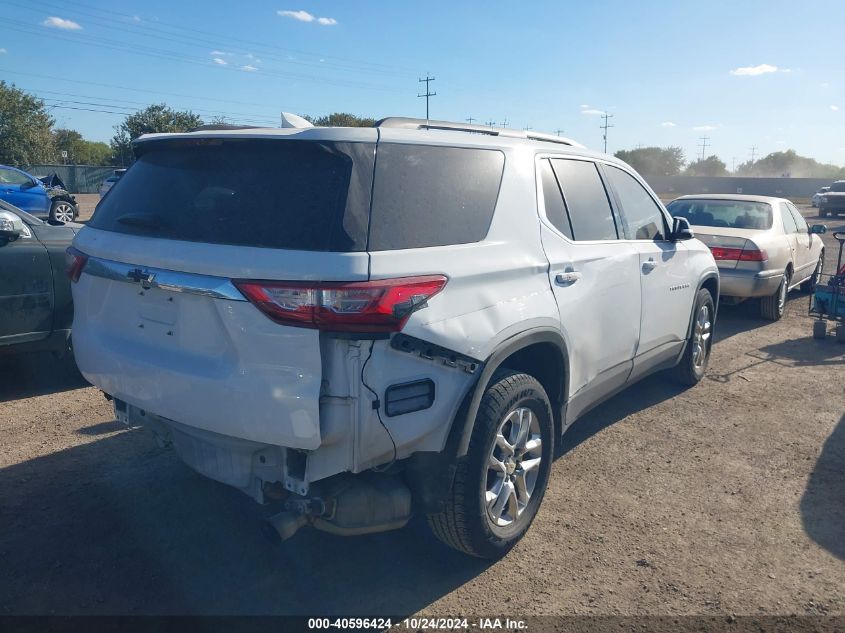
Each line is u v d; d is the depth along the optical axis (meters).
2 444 4.66
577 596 3.19
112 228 3.29
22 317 5.40
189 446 3.09
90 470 4.30
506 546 3.43
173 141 3.13
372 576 3.33
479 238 3.19
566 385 3.83
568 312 3.74
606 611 3.09
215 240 2.78
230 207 2.84
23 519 3.72
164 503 3.93
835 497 4.16
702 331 6.14
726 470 4.52
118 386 3.18
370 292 2.59
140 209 3.17
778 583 3.31
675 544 3.64
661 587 3.27
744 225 9.19
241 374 2.69
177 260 2.82
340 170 2.76
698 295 5.76
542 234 3.62
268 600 3.13
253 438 2.71
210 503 3.94
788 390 6.16
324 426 2.63
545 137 4.23
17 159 55.59
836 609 3.12
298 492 2.75
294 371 2.61
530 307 3.39
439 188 3.05
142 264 2.98
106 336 3.28
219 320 2.75
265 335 2.63
